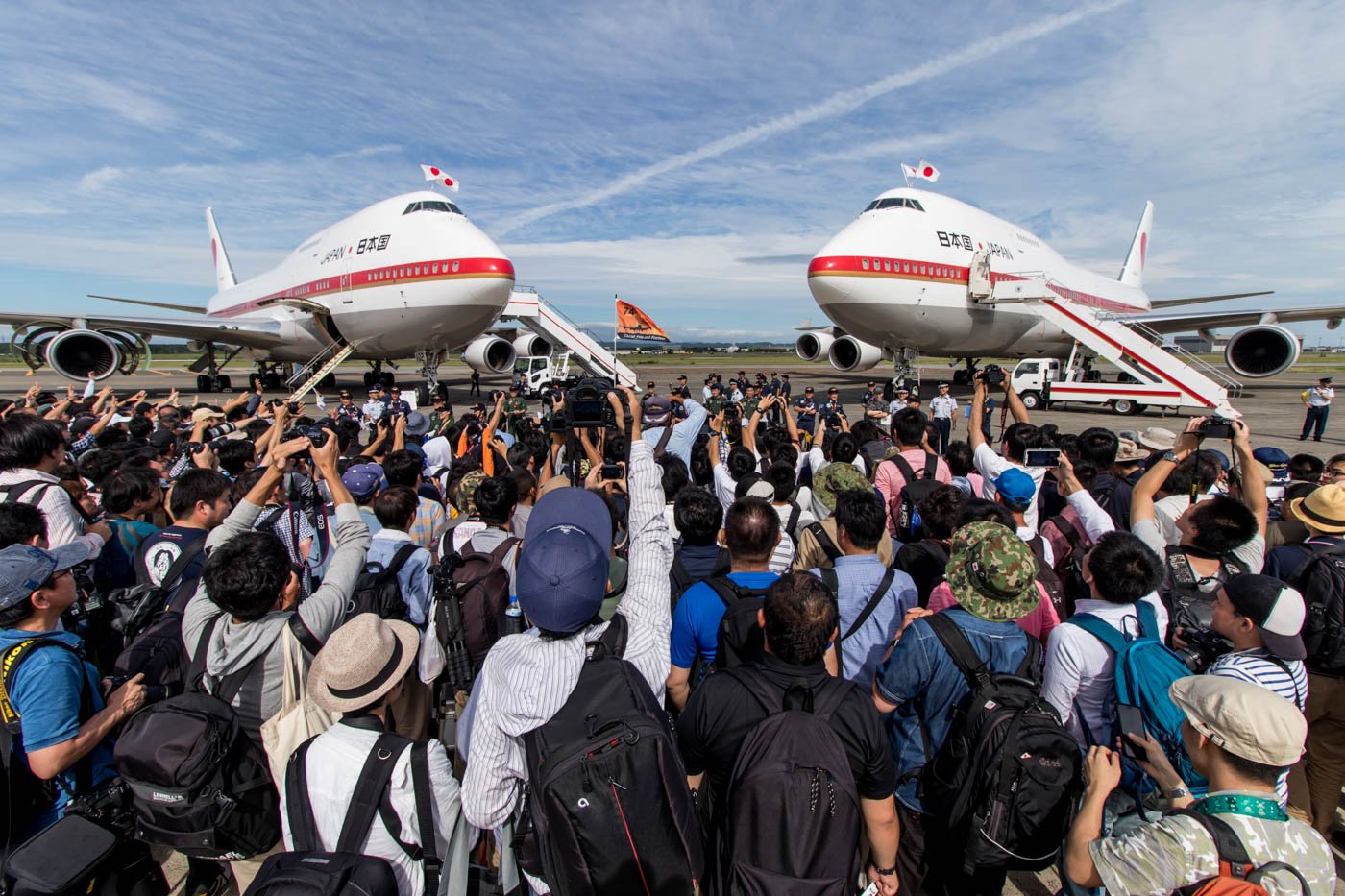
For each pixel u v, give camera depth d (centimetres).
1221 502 304
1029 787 212
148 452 529
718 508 361
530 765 179
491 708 190
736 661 270
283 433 470
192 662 265
